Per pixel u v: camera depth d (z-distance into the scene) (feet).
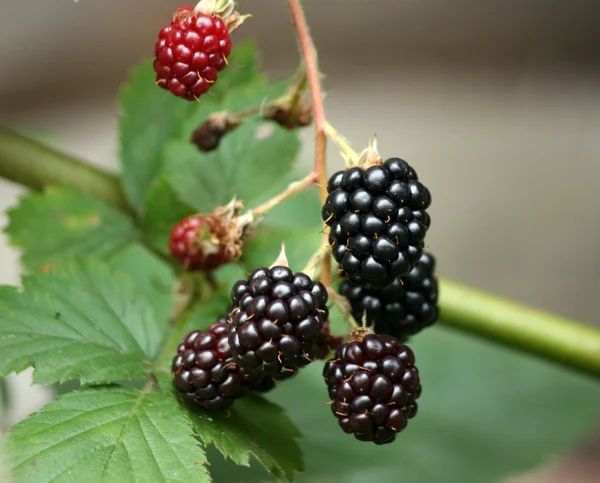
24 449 1.38
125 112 1.71
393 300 1.46
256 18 3.49
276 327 1.37
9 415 1.67
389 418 1.39
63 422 1.41
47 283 1.50
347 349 1.40
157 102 1.71
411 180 1.40
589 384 2.05
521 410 2.00
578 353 1.69
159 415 1.43
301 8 1.49
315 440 1.84
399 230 1.38
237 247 1.50
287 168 1.64
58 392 1.75
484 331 1.71
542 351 1.70
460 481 1.89
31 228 1.67
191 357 1.42
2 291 1.49
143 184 1.70
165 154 1.63
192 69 1.42
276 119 1.58
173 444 1.41
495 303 1.71
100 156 3.46
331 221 1.40
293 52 3.55
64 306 1.50
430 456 1.91
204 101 1.68
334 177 1.40
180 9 1.44
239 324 1.38
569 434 1.98
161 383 1.46
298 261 1.59
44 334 1.47
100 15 3.43
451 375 2.04
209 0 1.43
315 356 1.45
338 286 1.49
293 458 1.45
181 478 1.39
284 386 1.88
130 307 1.52
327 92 1.49
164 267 1.80
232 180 1.63
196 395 1.43
